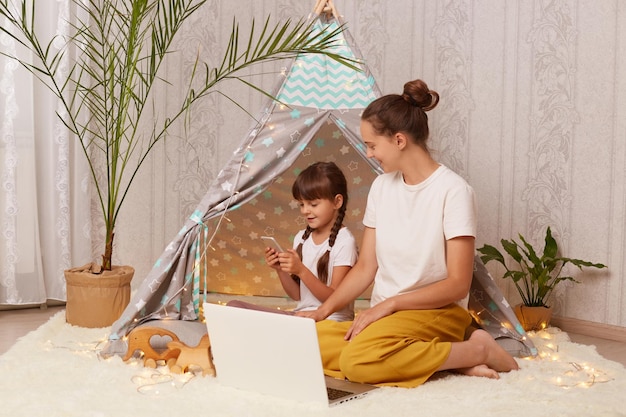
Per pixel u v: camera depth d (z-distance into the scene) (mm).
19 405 1712
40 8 2959
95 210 3225
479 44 3086
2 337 2527
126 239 3328
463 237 2047
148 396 1796
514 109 2988
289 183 2787
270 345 1797
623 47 2684
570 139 2838
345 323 2076
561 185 2867
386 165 2115
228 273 2875
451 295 2029
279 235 2850
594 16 2756
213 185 2334
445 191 2070
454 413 1685
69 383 1892
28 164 2951
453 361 1962
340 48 2453
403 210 2129
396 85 3361
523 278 2883
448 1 3174
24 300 2965
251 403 1762
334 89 2422
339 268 2307
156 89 3328
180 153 3400
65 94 3020
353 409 1717
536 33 2916
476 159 3111
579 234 2824
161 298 2299
